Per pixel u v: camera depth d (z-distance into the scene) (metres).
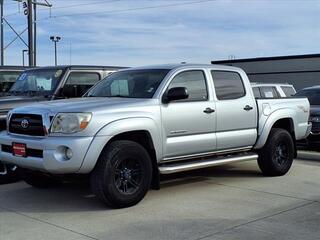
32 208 7.05
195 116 7.73
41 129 6.79
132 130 6.90
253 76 39.50
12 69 11.16
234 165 10.52
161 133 7.28
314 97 13.90
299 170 10.02
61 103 7.16
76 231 5.98
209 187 8.38
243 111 8.55
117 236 5.79
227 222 6.32
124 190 6.90
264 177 9.27
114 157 6.69
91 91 8.39
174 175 9.41
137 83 7.77
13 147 7.07
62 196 7.75
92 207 7.05
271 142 9.10
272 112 9.10
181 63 8.20
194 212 6.79
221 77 8.40
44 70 10.06
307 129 10.06
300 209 6.95
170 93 7.32
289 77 37.56
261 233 5.88
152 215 6.64
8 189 8.28
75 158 6.44
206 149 8.00
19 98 9.12
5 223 6.34
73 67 9.88
